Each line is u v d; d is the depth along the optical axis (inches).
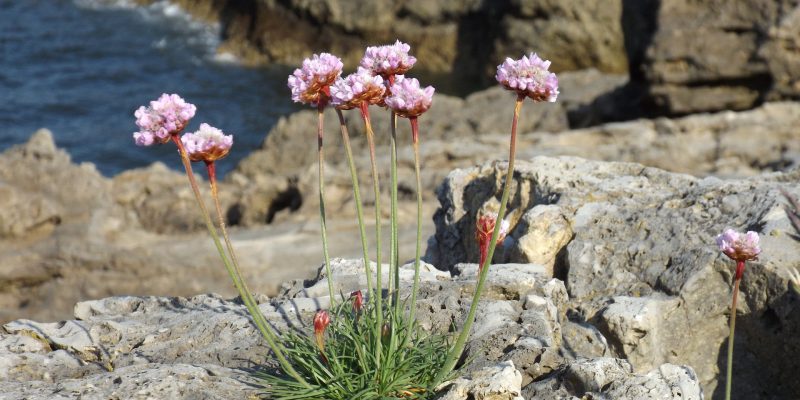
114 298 246.1
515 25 1435.8
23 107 1360.7
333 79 185.8
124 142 1257.4
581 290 250.1
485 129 928.3
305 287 245.1
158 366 194.9
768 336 234.8
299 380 182.5
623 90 896.3
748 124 763.4
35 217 615.8
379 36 1521.9
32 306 593.6
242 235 614.2
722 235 185.6
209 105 1392.7
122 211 664.4
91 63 1536.7
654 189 283.7
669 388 181.5
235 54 1576.0
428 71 1517.0
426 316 210.5
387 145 895.1
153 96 1422.2
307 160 892.6
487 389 177.5
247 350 206.4
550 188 286.5
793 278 214.4
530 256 261.6
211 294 250.7
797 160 693.9
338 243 596.1
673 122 776.3
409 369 185.9
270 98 1422.2
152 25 1670.8
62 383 188.1
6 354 205.9
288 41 1551.4
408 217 617.3
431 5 1497.3
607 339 232.1
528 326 205.2
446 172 684.7
